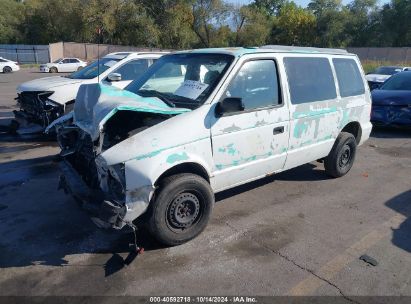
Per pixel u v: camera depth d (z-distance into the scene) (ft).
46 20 177.06
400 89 32.45
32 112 27.68
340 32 196.03
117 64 27.45
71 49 146.92
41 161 22.07
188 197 12.42
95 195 11.91
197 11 157.99
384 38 195.11
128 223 11.32
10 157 22.89
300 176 19.75
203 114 12.66
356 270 11.49
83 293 10.38
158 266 11.60
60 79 28.53
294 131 15.72
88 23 147.74
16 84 69.97
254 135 14.11
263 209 15.67
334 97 17.78
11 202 16.21
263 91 14.53
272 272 11.35
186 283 10.81
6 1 187.62
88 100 13.74
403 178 19.76
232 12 167.22
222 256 12.15
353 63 19.48
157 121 12.32
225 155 13.38
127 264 11.62
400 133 31.22
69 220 14.55
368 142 27.94
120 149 11.26
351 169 21.16
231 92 13.47
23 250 12.47
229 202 16.31
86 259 11.97
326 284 10.81
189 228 12.80
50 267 11.55
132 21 144.15
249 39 173.27
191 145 12.30
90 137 13.21
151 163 11.35
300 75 16.08
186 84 14.14
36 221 14.46
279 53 15.35
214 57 14.34
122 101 12.21
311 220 14.75
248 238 13.29
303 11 199.41
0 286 10.66
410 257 12.24
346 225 14.39
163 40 152.25
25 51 149.59
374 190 17.98
